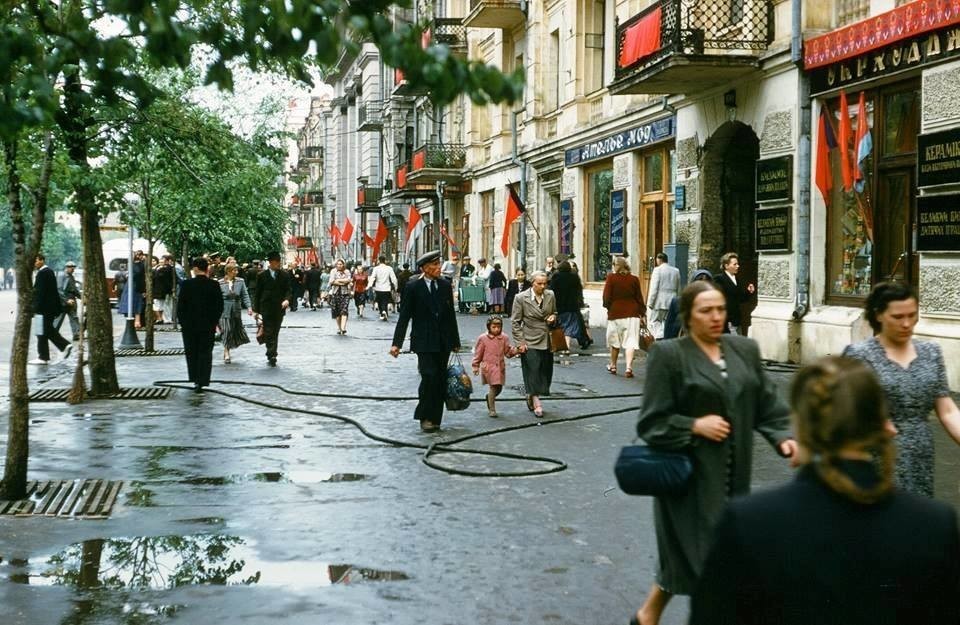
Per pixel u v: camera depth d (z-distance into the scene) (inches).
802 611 86.3
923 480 196.2
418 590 222.8
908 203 577.6
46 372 708.7
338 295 1079.0
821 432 90.0
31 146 343.9
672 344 178.7
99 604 212.1
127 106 441.7
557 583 228.5
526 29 1284.4
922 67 545.0
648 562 245.3
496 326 484.7
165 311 1274.6
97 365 557.6
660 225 928.9
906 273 579.5
